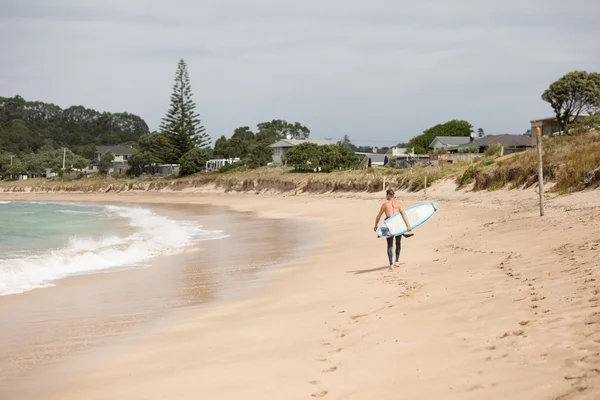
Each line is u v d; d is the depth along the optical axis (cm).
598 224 1170
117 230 2672
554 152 2678
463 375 465
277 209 4294
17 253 1778
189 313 923
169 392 534
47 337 795
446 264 1099
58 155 12206
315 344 652
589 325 510
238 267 1459
